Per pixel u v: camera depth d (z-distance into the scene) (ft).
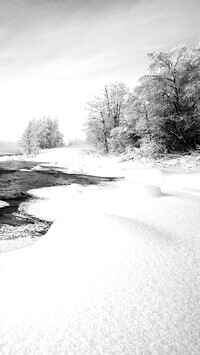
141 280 9.98
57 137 162.61
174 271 10.71
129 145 82.33
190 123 65.82
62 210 24.72
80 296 9.11
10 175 54.19
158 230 15.26
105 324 7.84
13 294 9.52
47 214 24.04
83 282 9.89
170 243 13.39
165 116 70.69
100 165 68.03
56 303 8.82
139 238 13.41
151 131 71.51
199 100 63.31
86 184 41.75
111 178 49.21
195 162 54.95
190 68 66.80
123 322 7.91
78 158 86.22
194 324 7.87
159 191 27.50
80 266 11.02
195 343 7.20
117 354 6.84
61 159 91.15
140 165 59.52
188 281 10.07
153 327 7.73
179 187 31.94
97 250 12.25
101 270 10.63
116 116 94.89
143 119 72.28
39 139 151.94
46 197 31.12
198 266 11.25
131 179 45.80
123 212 19.20
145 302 8.79
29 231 19.62
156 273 10.48
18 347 7.13
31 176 52.70
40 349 7.04
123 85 94.43
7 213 24.54
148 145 67.41
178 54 66.18
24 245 16.53
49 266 11.31
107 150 90.33
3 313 8.53
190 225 16.28
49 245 13.80
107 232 14.02
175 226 16.10
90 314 8.25
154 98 69.36
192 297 9.12
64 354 6.87
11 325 7.96
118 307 8.54
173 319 8.05
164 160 61.62
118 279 10.02
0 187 38.78
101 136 96.02
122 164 64.23
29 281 10.29
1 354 6.93
